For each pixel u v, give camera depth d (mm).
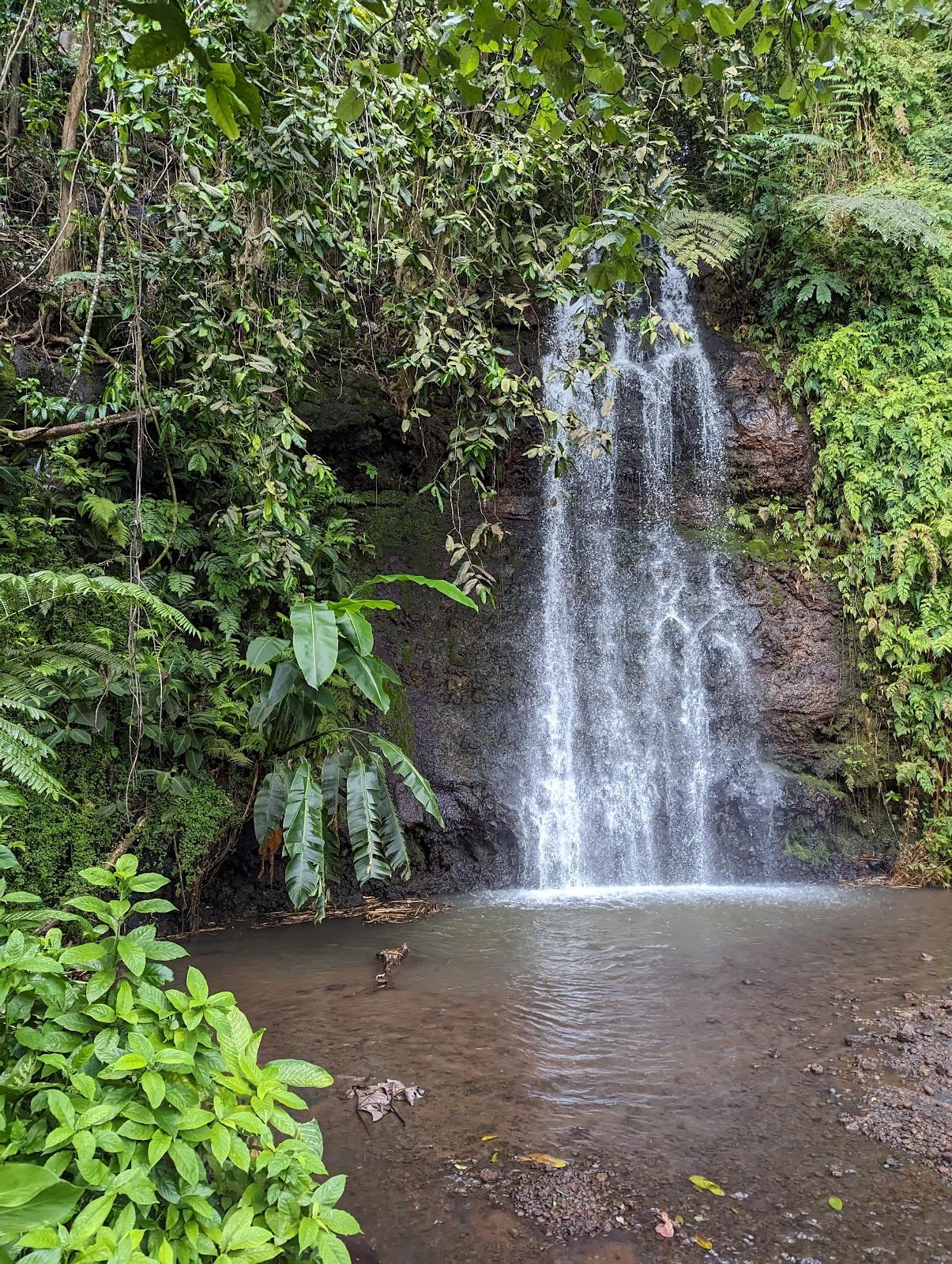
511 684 7676
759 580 8391
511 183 5613
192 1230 1479
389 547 7707
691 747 7832
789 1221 2283
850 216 9242
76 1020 1659
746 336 9602
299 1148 1659
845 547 8477
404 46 4910
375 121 4852
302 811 2752
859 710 7926
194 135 4574
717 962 4555
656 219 6559
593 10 2422
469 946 4957
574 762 7598
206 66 1511
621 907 6051
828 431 8695
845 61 9969
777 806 7406
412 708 7227
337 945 5078
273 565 5512
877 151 10086
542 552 8227
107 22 4371
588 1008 3857
